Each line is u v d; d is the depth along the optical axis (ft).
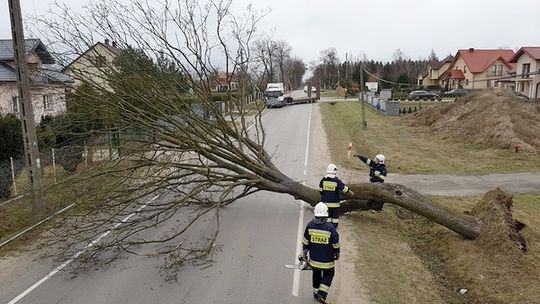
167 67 37.76
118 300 26.20
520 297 27.76
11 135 52.42
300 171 60.49
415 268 31.22
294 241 35.04
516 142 72.90
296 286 27.81
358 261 31.27
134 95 36.83
